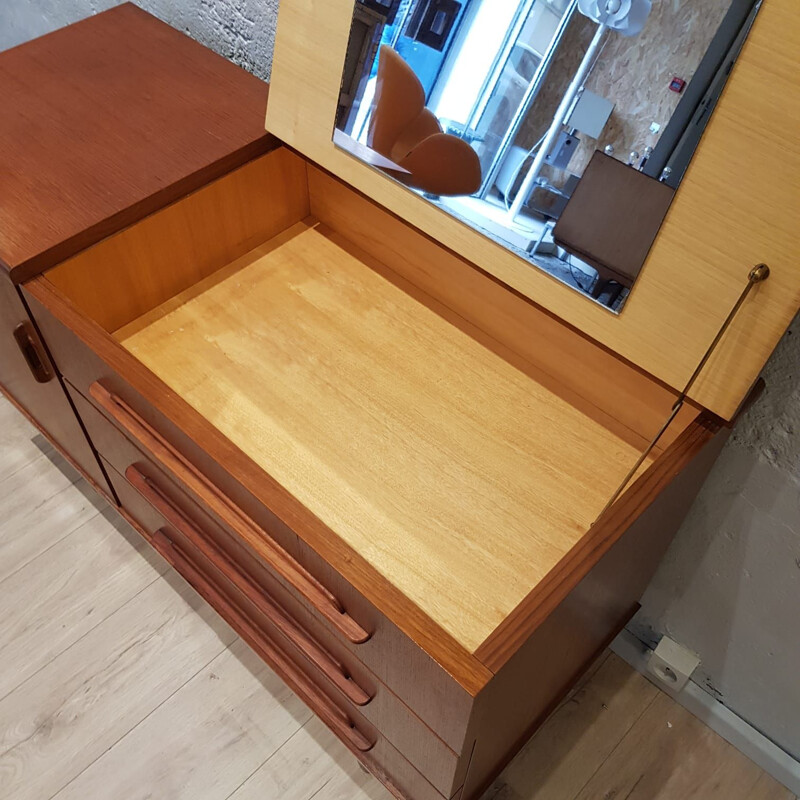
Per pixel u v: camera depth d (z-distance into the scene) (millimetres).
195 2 1201
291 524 726
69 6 1498
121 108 1063
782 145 664
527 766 1246
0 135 1021
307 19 920
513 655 668
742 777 1254
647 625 1306
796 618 1069
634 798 1228
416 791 1024
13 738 1245
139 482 1057
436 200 912
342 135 958
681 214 739
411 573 833
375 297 1056
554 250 841
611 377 911
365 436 928
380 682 843
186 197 992
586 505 887
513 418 950
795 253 688
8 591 1368
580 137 781
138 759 1236
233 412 939
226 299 1046
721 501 1033
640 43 717
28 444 1519
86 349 850
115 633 1337
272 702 1287
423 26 849
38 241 904
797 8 624
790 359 840
